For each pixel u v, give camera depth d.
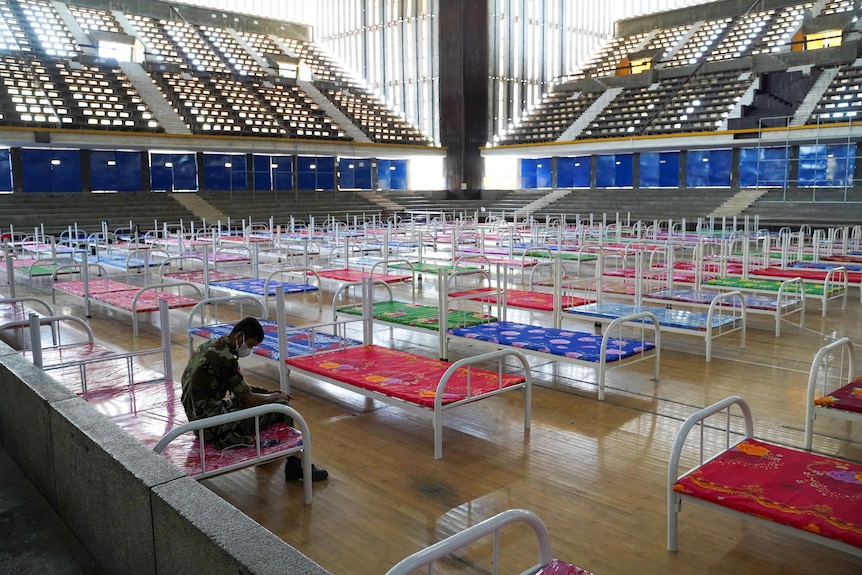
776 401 5.27
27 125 20.52
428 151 29.02
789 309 9.03
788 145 22.23
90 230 20.38
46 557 2.78
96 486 2.64
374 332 7.90
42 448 3.23
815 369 4.13
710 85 27.17
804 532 2.60
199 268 13.10
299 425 3.50
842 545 2.51
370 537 3.22
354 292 10.55
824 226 19.61
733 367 6.29
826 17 27.28
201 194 24.56
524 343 5.83
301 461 3.82
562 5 32.78
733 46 30.72
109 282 9.99
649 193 25.45
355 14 34.50
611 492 3.70
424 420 4.90
